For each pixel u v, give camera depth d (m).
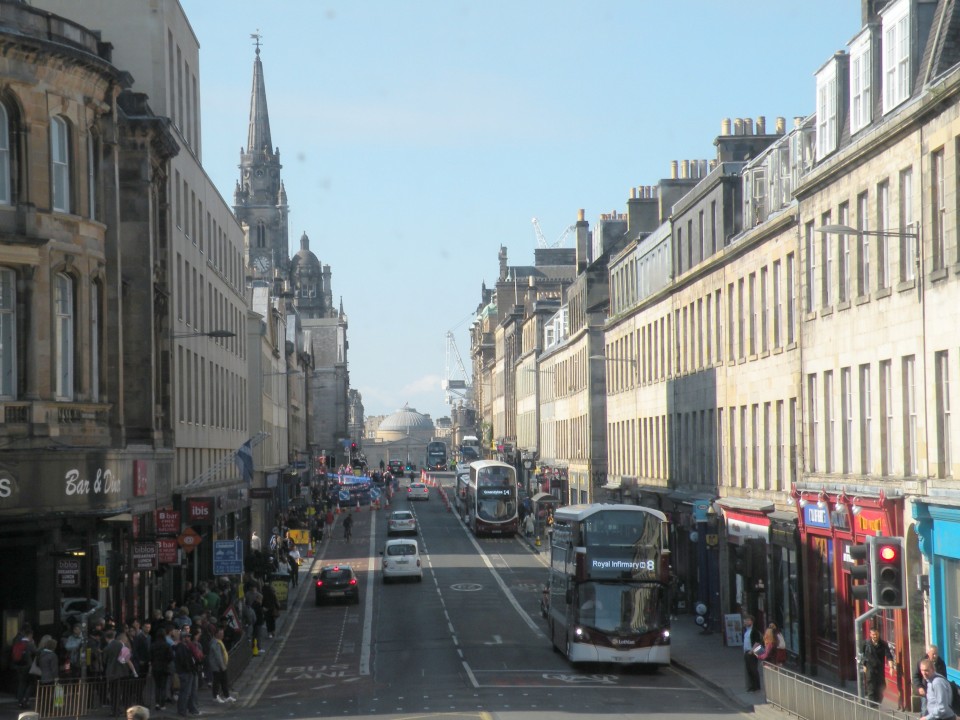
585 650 37.59
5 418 31.55
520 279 160.88
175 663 29.98
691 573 54.91
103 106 35.59
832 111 37.34
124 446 37.19
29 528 31.58
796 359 40.12
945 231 29.28
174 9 49.88
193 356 52.62
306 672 38.31
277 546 67.00
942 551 29.30
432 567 72.62
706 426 52.25
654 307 62.72
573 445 94.19
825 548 37.34
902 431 31.84
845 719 23.84
